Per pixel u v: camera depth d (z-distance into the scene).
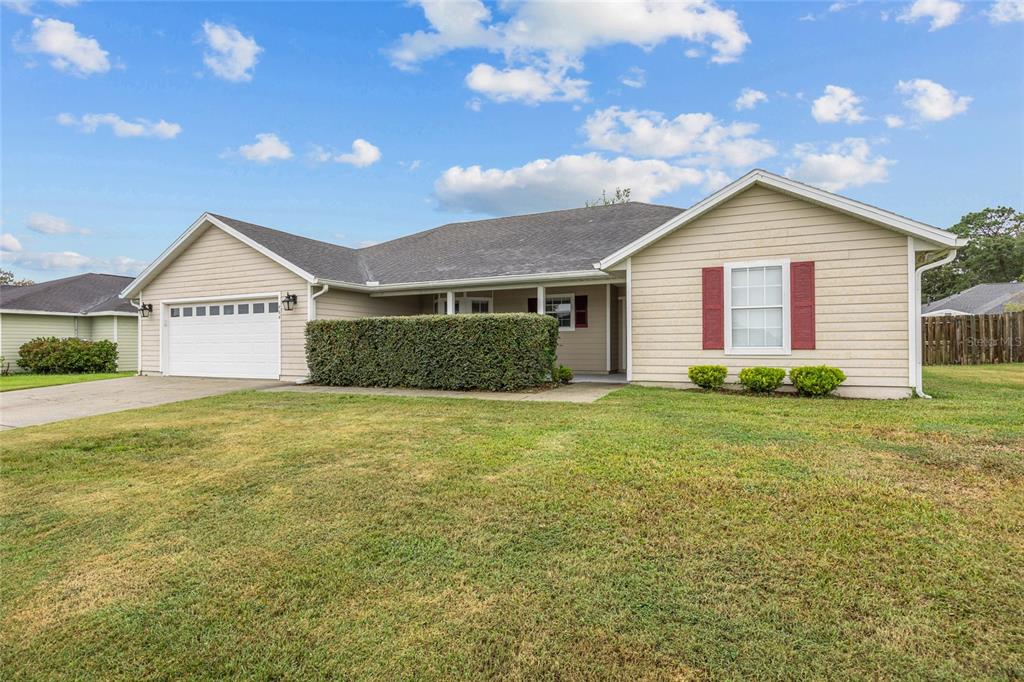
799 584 2.98
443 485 4.66
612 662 2.42
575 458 5.27
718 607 2.79
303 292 13.60
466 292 15.77
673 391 10.08
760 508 3.95
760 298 10.12
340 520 4.02
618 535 3.61
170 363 15.77
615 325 14.92
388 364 11.84
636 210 16.94
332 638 2.65
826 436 5.98
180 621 2.83
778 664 2.37
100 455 6.02
